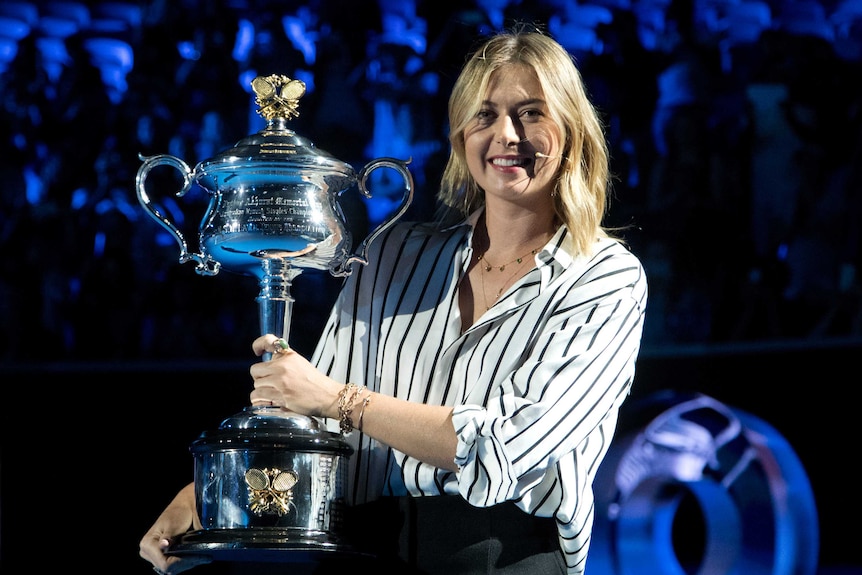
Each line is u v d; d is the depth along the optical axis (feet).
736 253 37.55
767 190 38.14
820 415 33.04
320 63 40.83
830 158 38.01
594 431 15.97
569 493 15.24
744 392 33.88
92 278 39.81
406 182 16.14
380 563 15.56
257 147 15.70
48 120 41.57
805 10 39.42
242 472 14.90
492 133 15.84
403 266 16.94
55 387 36.19
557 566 15.39
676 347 34.99
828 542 32.50
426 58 40.60
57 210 40.60
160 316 39.45
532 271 15.83
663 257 37.73
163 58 41.70
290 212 15.42
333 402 15.15
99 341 39.45
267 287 15.74
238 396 36.04
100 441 35.96
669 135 38.58
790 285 37.14
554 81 15.70
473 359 15.74
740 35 39.42
